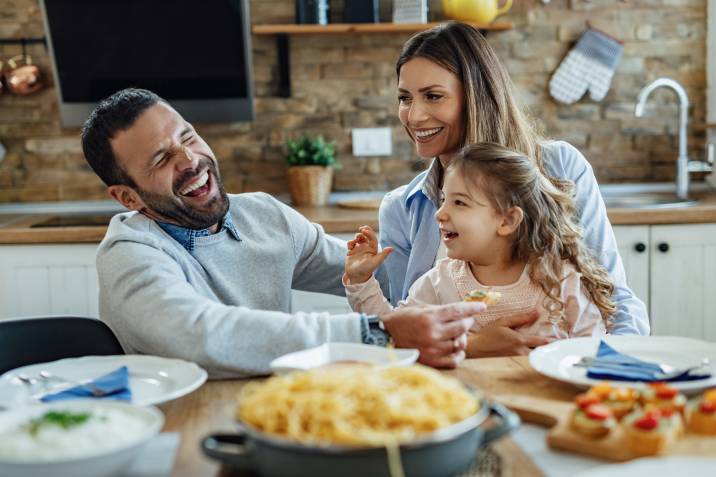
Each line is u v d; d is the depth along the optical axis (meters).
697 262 2.89
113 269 1.42
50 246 2.79
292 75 3.41
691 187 3.52
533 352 1.23
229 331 1.25
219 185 1.60
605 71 3.41
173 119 1.55
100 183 3.42
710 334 2.93
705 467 0.76
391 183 3.47
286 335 1.25
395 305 2.05
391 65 3.41
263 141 3.43
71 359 1.27
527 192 1.68
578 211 1.87
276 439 0.75
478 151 1.71
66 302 2.82
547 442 0.92
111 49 3.17
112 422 0.89
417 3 3.24
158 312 1.31
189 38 3.17
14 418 0.93
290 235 1.78
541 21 3.42
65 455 0.81
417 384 0.86
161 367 1.22
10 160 3.39
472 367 1.24
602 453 0.88
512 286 1.70
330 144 3.38
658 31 3.45
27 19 3.30
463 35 1.82
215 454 0.81
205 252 1.62
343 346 1.20
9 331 1.52
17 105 3.36
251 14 3.35
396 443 0.73
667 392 0.95
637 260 2.87
